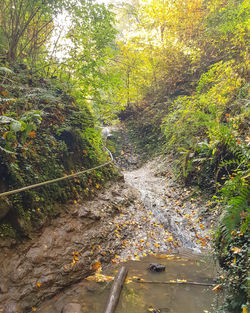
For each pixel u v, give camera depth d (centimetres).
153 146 1088
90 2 552
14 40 545
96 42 575
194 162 667
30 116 421
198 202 598
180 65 1166
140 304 302
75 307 295
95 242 442
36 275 335
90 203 532
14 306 288
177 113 784
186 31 1104
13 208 366
